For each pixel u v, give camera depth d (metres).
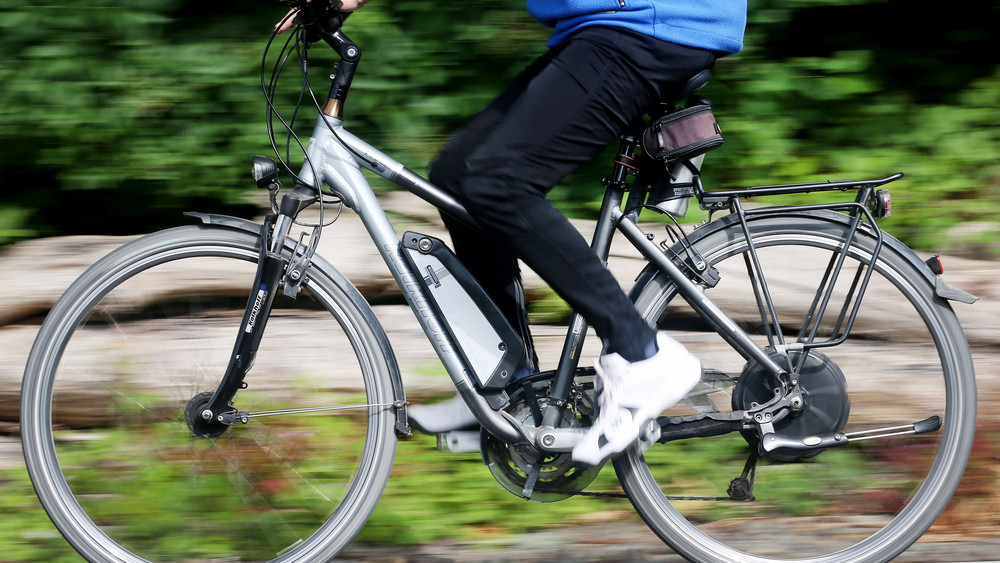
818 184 6.04
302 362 6.39
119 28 9.95
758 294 6.20
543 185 5.62
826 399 6.25
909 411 6.34
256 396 6.42
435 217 8.19
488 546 6.74
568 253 5.68
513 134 5.53
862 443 6.43
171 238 6.04
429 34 10.31
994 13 11.33
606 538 6.86
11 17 9.80
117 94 10.02
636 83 5.57
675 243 6.14
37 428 6.03
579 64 5.52
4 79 9.90
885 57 11.23
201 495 6.48
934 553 6.61
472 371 5.93
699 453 6.44
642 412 5.84
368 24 10.17
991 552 6.61
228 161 10.21
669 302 6.18
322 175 5.93
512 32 10.24
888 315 6.36
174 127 10.23
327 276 6.07
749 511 6.50
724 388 6.30
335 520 6.21
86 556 6.17
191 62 10.05
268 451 6.47
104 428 6.27
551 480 6.18
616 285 5.82
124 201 10.87
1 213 10.72
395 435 6.22
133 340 6.29
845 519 6.48
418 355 8.12
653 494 6.29
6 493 7.21
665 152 5.78
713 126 5.81
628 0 5.50
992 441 7.53
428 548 6.73
